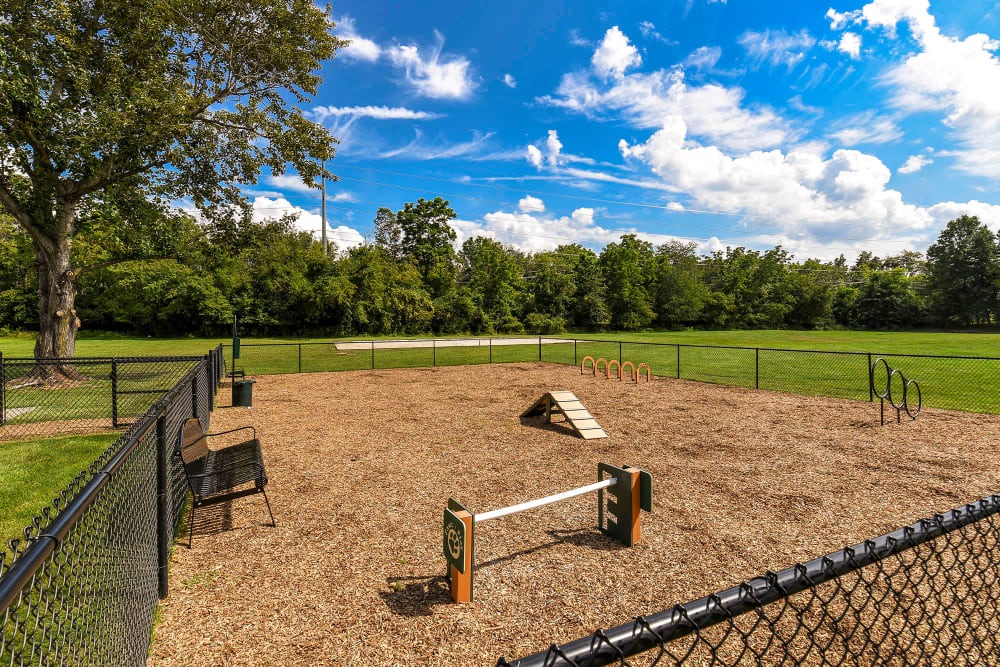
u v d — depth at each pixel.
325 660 2.98
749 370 19.75
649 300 67.56
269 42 15.56
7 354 26.53
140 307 41.81
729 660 2.93
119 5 13.56
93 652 2.23
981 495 5.83
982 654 2.88
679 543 4.62
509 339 42.94
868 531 4.87
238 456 5.62
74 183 14.46
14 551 1.50
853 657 2.88
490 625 3.35
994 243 66.25
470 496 5.89
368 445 8.21
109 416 10.06
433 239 65.88
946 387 14.43
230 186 17.44
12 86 11.21
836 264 138.00
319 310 45.69
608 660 1.19
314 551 4.48
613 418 10.32
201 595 3.71
